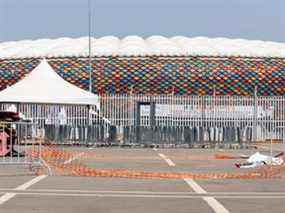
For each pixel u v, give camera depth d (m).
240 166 45.47
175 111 87.81
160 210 23.42
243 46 123.56
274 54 118.94
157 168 43.69
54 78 64.12
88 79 110.38
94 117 83.12
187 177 36.62
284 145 75.56
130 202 25.58
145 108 87.62
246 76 113.25
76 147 71.25
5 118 53.25
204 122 88.06
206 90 111.75
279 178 36.53
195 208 23.95
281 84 114.19
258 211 23.30
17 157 44.12
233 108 88.69
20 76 112.62
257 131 86.56
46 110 83.25
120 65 111.88
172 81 111.38
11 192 28.25
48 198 26.44
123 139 74.12
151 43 123.50
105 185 31.80
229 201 26.11
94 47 118.06
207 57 115.12
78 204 24.81
